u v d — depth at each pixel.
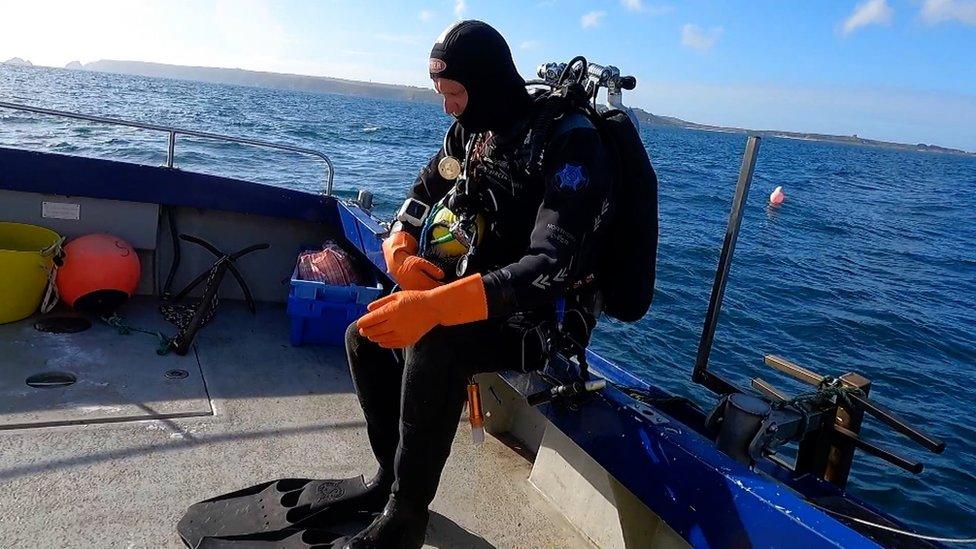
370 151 32.47
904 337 9.93
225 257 3.83
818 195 32.12
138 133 25.94
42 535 2.00
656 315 9.31
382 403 2.05
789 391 7.42
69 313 3.57
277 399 3.02
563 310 1.84
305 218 4.18
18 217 3.69
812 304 11.08
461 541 2.23
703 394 6.99
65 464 2.35
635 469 1.93
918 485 5.54
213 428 2.72
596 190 1.64
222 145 25.12
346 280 3.79
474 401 1.97
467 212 1.86
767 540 1.54
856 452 5.96
